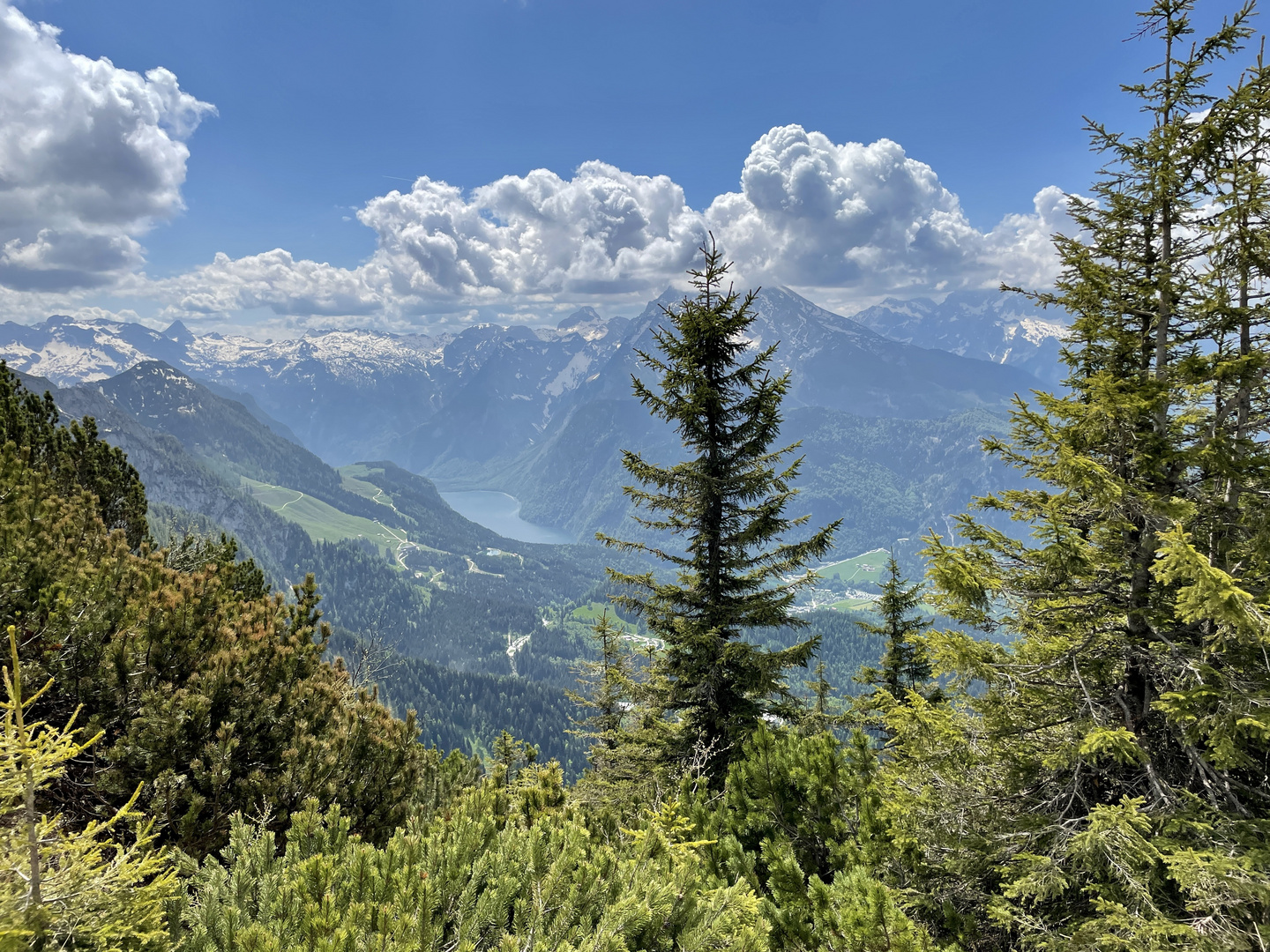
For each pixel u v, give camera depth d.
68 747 3.54
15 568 7.84
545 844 5.84
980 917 7.16
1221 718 6.21
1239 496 7.14
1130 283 7.98
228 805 7.14
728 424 14.09
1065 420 7.83
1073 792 7.32
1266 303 7.24
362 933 4.20
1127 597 7.75
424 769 10.81
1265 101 6.62
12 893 3.46
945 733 7.75
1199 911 5.96
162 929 4.04
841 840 8.12
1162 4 7.51
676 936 5.14
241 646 8.44
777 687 13.41
